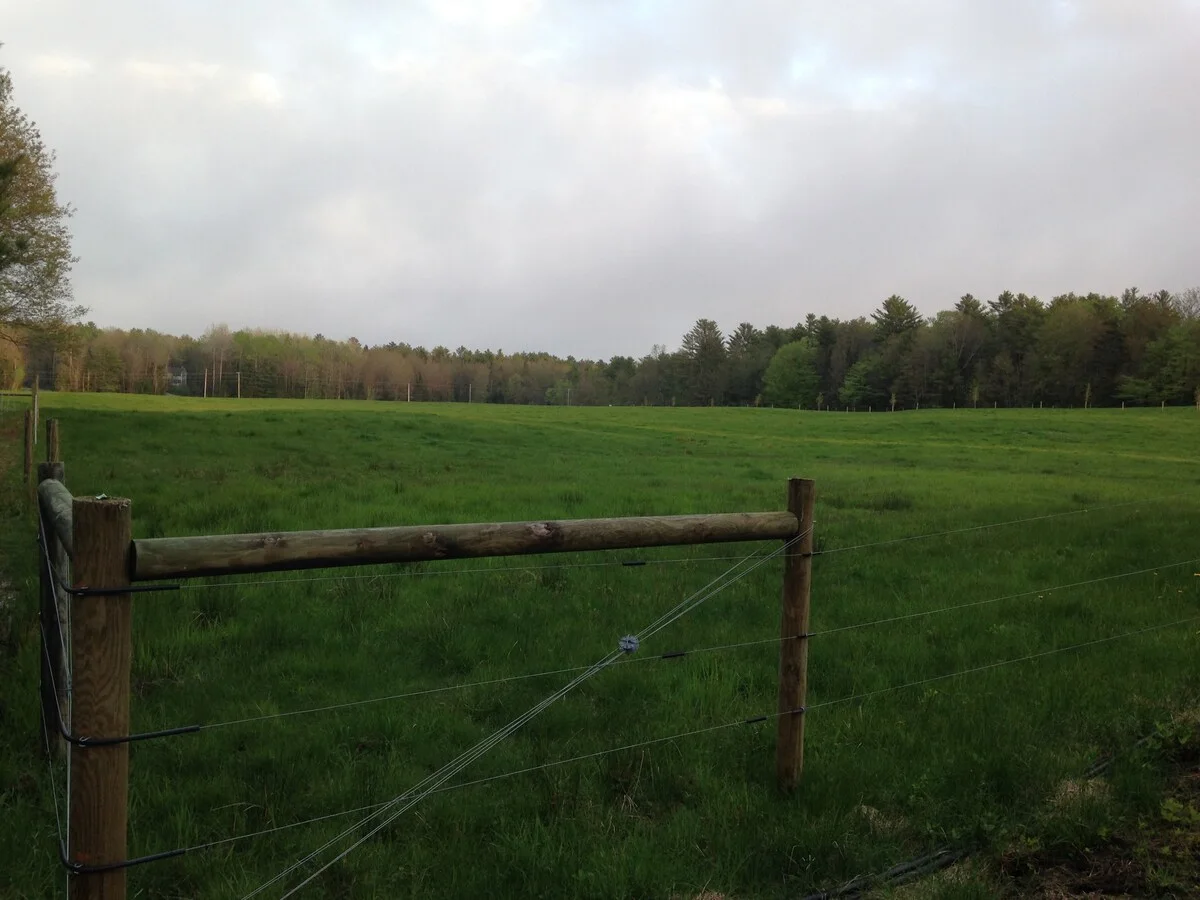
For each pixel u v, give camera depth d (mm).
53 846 3598
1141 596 8109
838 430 48719
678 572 8812
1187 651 6277
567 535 3455
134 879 3426
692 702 5391
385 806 3910
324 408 53000
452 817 3988
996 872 3543
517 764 4555
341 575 7992
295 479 16469
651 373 134000
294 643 6422
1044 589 8445
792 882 3502
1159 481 23766
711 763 4539
